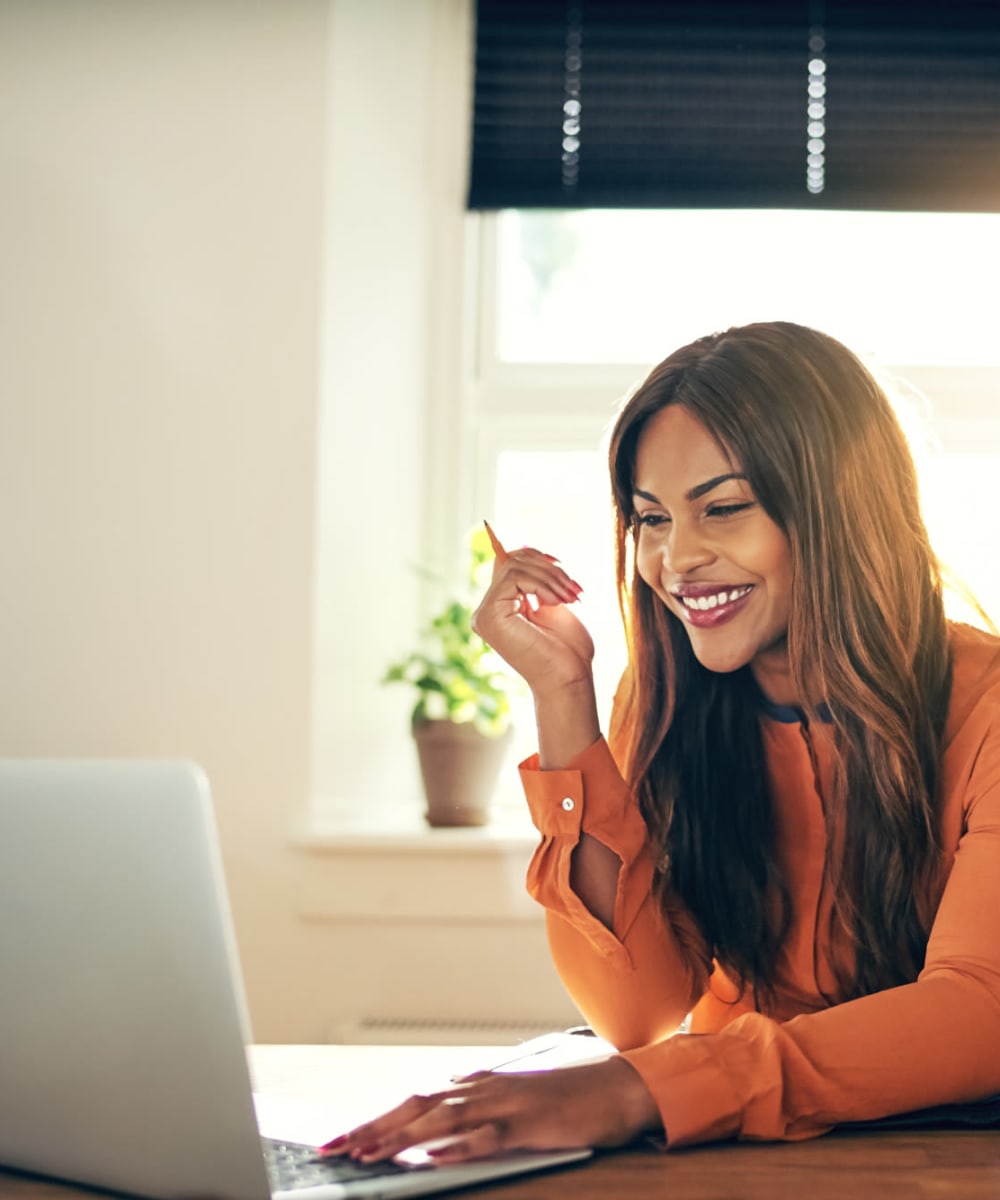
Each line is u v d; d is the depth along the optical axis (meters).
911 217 2.65
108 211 2.35
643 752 1.33
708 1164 0.88
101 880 0.80
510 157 2.61
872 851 1.20
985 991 1.01
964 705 1.21
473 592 2.44
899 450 1.25
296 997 2.26
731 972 1.32
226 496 2.31
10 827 0.81
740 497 1.22
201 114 2.35
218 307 2.33
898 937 1.20
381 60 2.50
